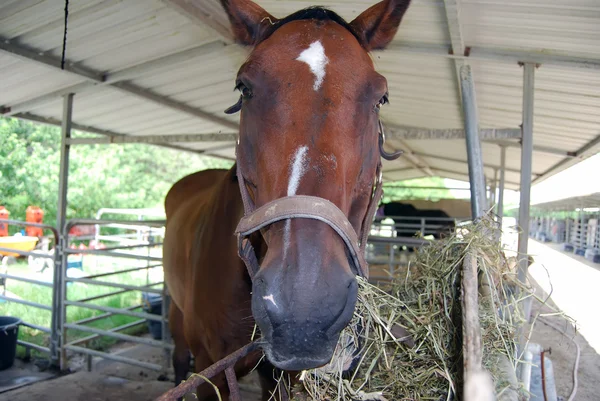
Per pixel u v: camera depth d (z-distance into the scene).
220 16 3.24
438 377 1.38
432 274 1.57
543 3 2.52
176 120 6.42
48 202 12.92
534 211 19.38
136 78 4.57
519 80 3.89
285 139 1.18
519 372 1.89
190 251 2.50
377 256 10.13
